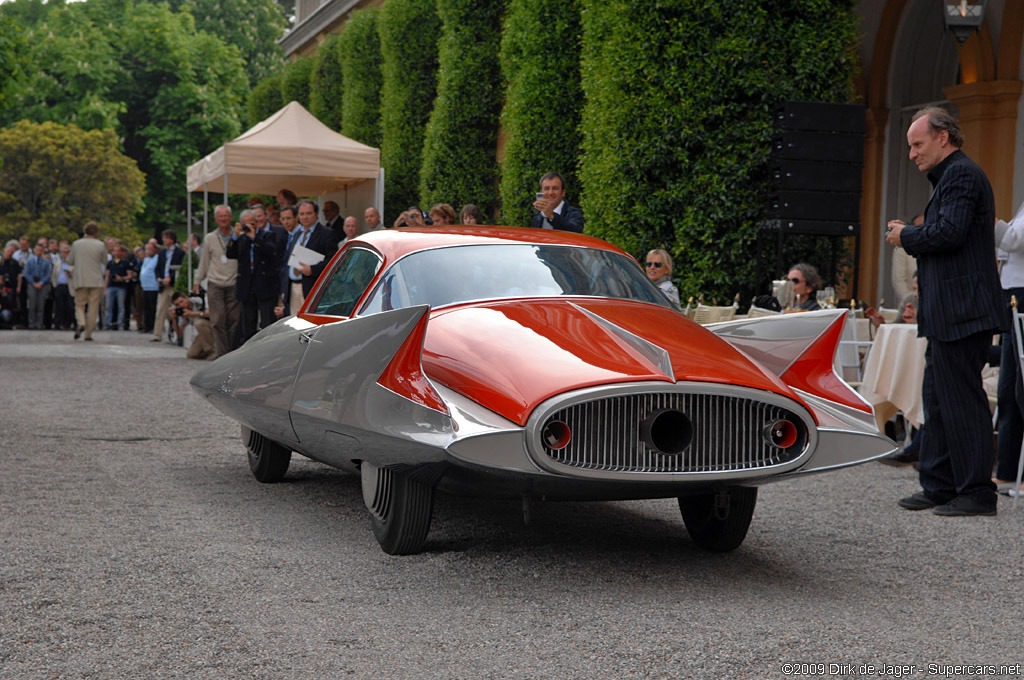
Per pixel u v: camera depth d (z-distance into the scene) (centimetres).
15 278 2394
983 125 1336
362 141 2436
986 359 576
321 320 554
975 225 560
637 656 341
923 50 1501
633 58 1118
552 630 366
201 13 6031
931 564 475
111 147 4634
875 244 1562
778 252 1040
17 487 601
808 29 1094
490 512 570
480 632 363
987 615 398
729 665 335
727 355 448
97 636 353
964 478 578
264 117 3231
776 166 1052
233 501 584
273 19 6359
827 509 594
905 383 742
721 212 1092
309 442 516
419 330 420
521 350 433
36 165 4441
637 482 407
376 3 2762
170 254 1997
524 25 1509
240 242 1338
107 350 1678
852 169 1041
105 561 448
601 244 567
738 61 1084
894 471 717
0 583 412
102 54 4984
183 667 325
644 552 488
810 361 470
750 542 514
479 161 1902
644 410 410
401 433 412
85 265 1938
